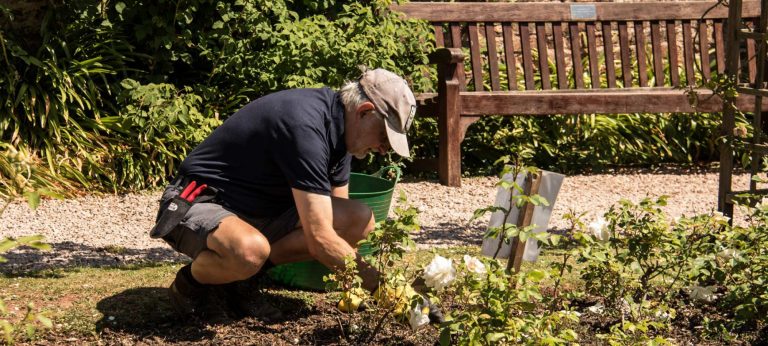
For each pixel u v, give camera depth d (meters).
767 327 3.93
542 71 8.38
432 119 8.26
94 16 7.51
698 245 4.01
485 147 8.42
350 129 3.53
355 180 4.66
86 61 7.36
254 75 7.48
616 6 8.44
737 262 3.73
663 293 4.18
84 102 7.49
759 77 5.14
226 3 7.50
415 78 7.59
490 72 8.25
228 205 3.70
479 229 6.08
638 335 3.59
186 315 3.84
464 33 9.11
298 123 3.47
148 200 6.78
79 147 7.11
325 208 3.49
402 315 3.43
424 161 7.84
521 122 8.62
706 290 3.86
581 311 4.07
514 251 3.74
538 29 8.35
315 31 7.25
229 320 3.83
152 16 7.35
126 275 4.56
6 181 6.53
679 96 7.89
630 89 8.48
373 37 7.31
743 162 5.17
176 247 3.74
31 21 7.37
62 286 4.27
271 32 7.27
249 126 3.60
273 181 3.67
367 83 3.50
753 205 5.10
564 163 8.41
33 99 7.08
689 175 8.31
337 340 3.65
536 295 3.14
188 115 7.10
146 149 7.24
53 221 6.03
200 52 7.61
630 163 8.79
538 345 3.18
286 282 4.29
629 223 3.89
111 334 3.65
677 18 8.57
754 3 8.68
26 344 3.53
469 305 3.45
